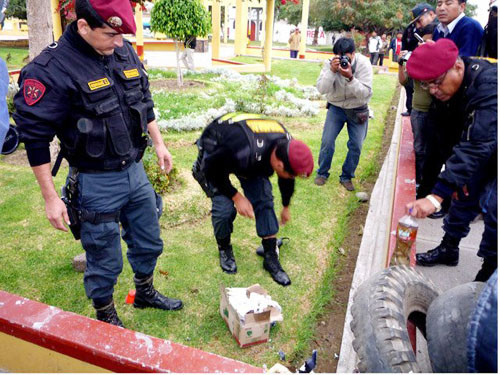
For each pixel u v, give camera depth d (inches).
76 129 98.1
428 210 100.7
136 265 124.9
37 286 140.1
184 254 161.9
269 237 149.5
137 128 107.3
